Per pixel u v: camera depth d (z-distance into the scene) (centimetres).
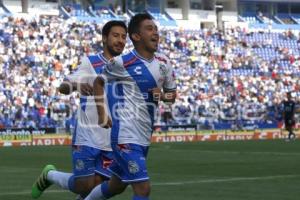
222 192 3350
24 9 12000
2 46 10169
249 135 10225
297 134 10488
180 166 4991
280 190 3434
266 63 12306
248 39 12825
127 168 2025
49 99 9331
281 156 6066
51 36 10775
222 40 12481
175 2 13612
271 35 13212
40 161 5606
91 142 2352
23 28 10681
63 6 12281
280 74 12125
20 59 10056
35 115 9012
